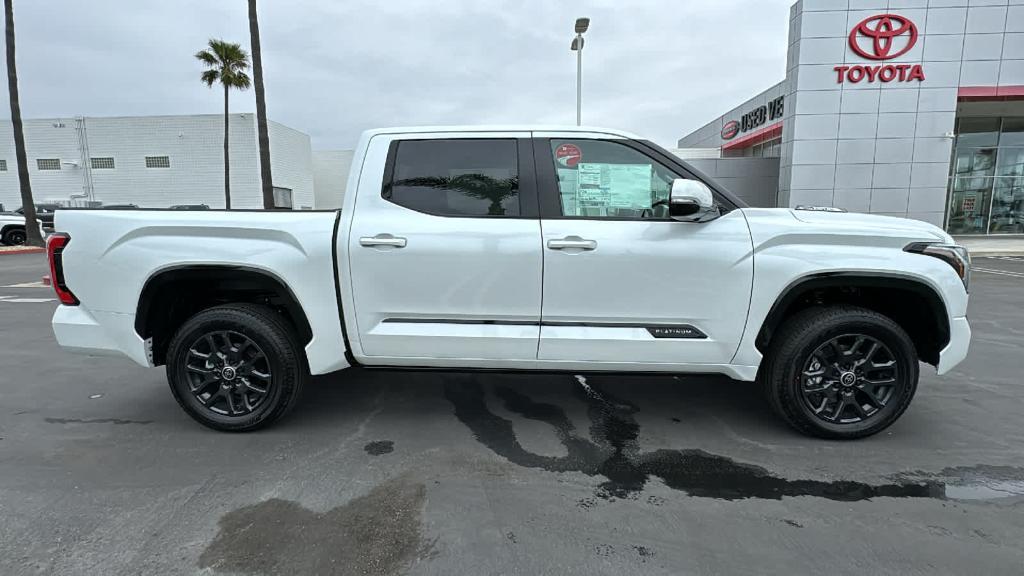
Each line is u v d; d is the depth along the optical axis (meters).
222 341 3.44
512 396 4.21
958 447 3.29
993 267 13.03
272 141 32.25
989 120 19.48
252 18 15.64
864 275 3.11
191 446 3.33
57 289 3.43
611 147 3.30
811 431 3.34
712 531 2.47
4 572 2.19
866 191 16.62
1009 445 3.32
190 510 2.63
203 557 2.29
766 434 3.50
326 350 3.38
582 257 3.16
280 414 3.47
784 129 17.36
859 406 3.34
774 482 2.90
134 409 3.94
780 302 3.17
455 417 3.79
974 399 4.09
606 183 3.29
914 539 2.41
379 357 3.41
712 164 20.50
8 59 18.25
